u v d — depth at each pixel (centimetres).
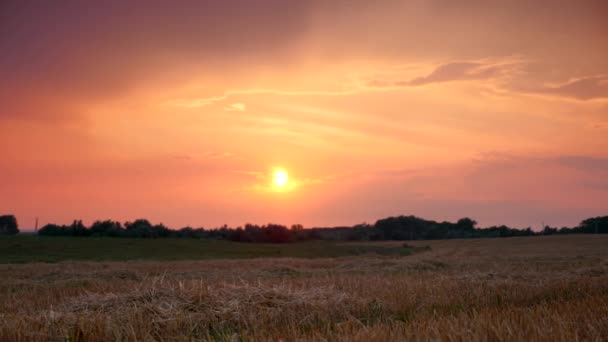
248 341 711
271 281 1602
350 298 1034
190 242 6831
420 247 7238
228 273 2239
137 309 876
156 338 757
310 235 10069
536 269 2298
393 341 621
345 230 11631
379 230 11669
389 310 993
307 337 707
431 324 702
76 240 6191
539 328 650
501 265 2658
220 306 905
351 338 646
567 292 1290
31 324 790
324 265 2912
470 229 12006
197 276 2073
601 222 11250
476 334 606
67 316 831
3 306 1174
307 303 948
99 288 1462
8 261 3694
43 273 2136
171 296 972
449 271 2280
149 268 2591
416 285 1385
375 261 2942
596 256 3756
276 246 7100
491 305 1077
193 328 790
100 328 755
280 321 849
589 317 781
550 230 11519
